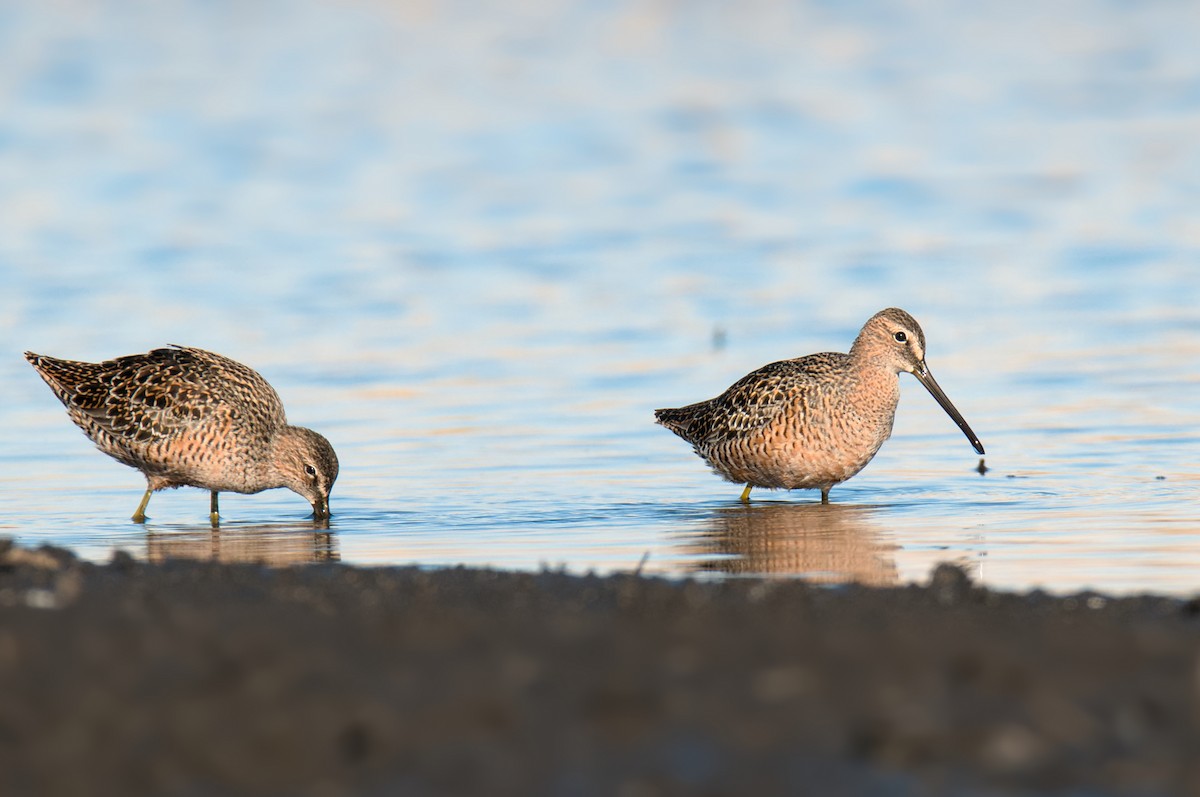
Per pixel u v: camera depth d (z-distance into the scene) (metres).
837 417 14.38
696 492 14.91
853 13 41.19
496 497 14.60
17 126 31.78
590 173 29.59
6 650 7.51
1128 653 7.58
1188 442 16.05
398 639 7.64
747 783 6.36
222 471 14.52
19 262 24.11
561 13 41.31
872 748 6.58
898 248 24.84
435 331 21.08
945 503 14.17
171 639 7.63
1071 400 17.80
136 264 24.19
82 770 6.52
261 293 22.75
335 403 18.14
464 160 30.41
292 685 7.10
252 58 37.31
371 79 35.88
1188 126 31.38
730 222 26.50
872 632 7.89
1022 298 22.08
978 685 7.16
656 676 7.19
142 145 30.97
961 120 32.44
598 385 18.73
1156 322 20.75
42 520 14.23
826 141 31.28
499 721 6.78
